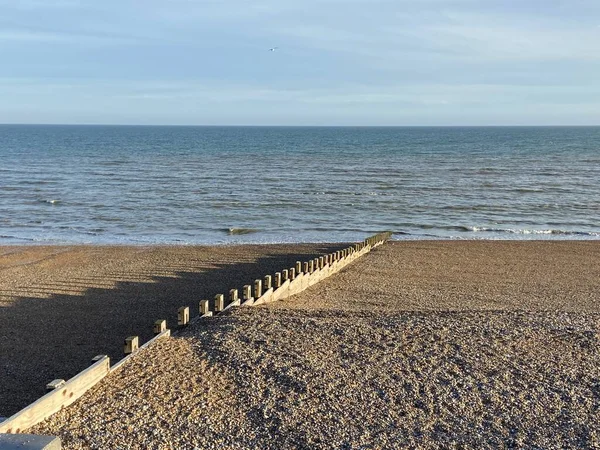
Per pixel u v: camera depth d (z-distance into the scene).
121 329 12.89
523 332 10.13
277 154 84.88
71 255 22.31
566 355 9.07
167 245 25.27
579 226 31.48
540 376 8.27
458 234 29.09
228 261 21.41
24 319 13.57
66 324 13.23
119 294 16.08
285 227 30.39
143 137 158.62
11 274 18.67
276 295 14.46
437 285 17.77
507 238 28.19
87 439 6.40
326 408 7.30
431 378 8.18
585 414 7.21
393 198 40.16
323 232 29.23
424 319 11.01
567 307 15.21
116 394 7.55
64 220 31.55
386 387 7.89
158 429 6.70
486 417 7.14
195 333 10.20
